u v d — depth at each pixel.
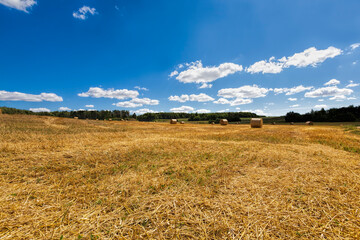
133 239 2.04
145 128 21.44
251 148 7.26
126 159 5.57
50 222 2.30
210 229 2.21
